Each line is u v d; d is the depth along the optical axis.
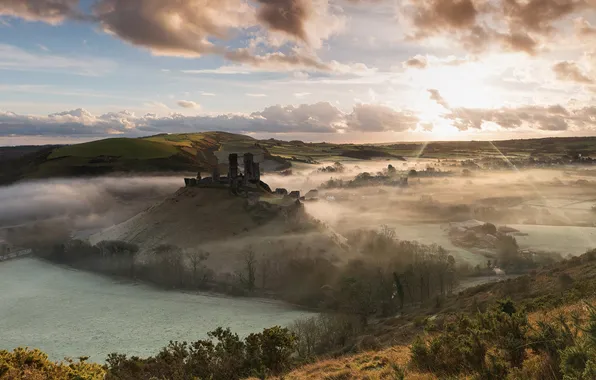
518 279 73.06
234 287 157.12
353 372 20.58
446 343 15.71
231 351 30.78
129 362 32.03
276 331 29.91
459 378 13.19
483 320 15.70
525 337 13.46
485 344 14.02
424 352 15.87
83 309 149.00
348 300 124.19
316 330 84.81
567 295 34.91
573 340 11.16
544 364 11.06
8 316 143.25
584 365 9.04
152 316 140.12
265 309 140.88
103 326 133.25
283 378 23.48
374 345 37.44
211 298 154.12
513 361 12.66
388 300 126.44
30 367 16.25
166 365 30.84
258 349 29.81
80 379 16.27
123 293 164.25
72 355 112.94
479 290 78.31
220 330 33.06
